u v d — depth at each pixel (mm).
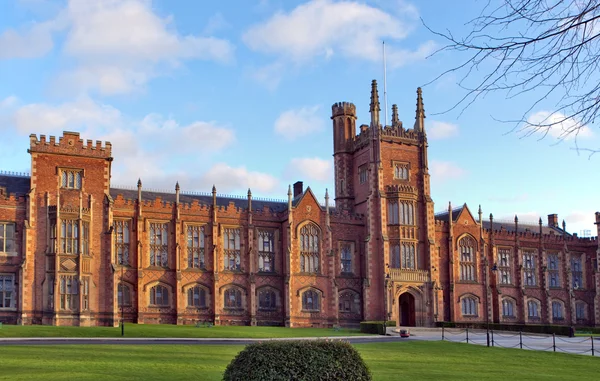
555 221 117688
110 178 74750
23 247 69250
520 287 103062
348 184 97562
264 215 87750
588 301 109125
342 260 90875
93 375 29516
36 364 33188
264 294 85875
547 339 68500
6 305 68688
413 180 94312
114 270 72188
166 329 64312
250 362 21344
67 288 69500
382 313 88500
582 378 35312
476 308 98188
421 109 97000
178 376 29891
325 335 65250
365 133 95062
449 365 40344
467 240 99625
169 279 80688
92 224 72500
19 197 70750
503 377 34500
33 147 71250
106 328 62312
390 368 37031
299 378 21016
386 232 90562
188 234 83125
